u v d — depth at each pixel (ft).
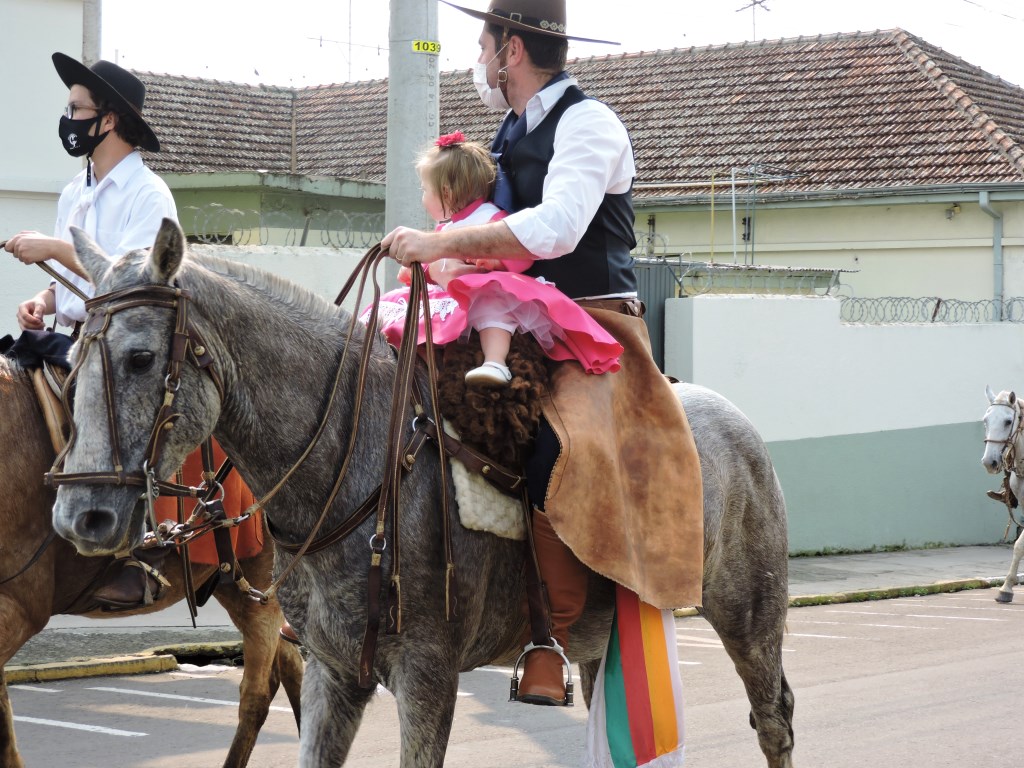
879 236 67.72
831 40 81.51
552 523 13.32
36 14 33.58
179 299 11.53
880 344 55.47
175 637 33.14
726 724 25.48
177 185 48.62
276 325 12.50
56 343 16.24
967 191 63.77
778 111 75.36
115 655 30.86
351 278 13.75
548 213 13.21
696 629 38.78
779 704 17.06
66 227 17.52
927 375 57.41
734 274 56.18
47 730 24.47
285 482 12.49
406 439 12.94
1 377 15.76
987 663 32.48
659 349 49.49
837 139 71.15
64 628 33.96
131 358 11.23
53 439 15.79
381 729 25.14
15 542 15.61
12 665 29.45
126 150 17.21
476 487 13.06
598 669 15.34
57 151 34.17
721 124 75.51
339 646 12.70
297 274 36.96
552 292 13.67
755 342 50.80
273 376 12.39
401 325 13.94
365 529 12.57
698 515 14.64
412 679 12.69
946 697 27.96
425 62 28.48
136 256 11.75
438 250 12.96
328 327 13.05
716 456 16.24
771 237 70.59
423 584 12.71
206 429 11.76
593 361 13.87
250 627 18.92
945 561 54.49
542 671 13.51
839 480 54.49
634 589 13.79
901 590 46.65
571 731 25.07
